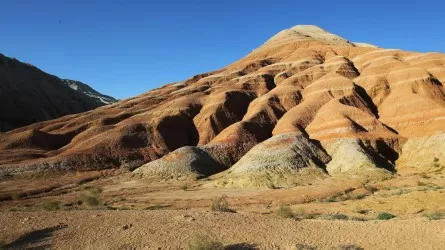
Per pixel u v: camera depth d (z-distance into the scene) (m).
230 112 100.12
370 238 15.06
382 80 98.31
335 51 140.62
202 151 76.19
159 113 100.75
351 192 45.72
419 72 94.12
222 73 138.25
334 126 77.06
